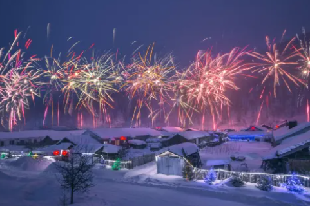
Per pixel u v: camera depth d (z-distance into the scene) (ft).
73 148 141.49
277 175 74.95
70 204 53.47
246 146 189.06
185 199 62.59
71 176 56.39
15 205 51.52
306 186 71.36
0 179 71.05
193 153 108.27
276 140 119.65
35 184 66.18
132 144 199.62
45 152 152.76
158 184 79.36
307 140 81.82
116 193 66.33
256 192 66.80
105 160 120.37
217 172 86.63
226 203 59.26
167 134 245.04
